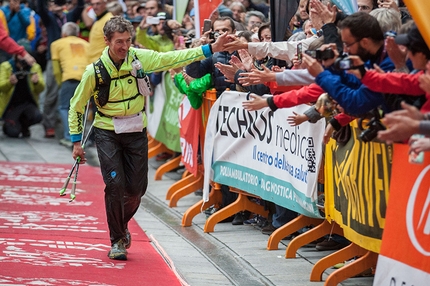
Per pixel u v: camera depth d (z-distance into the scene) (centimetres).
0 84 2928
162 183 2208
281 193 1399
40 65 3319
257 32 1612
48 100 3033
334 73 974
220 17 1702
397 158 921
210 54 1313
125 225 1379
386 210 966
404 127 775
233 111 1573
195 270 1298
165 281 1200
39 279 1163
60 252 1373
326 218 1221
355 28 941
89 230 1587
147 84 1307
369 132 968
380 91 880
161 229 1652
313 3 1130
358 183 1071
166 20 2195
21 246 1407
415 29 872
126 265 1301
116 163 1309
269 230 1576
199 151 1839
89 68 1285
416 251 881
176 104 2141
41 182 2183
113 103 1302
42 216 1717
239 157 1570
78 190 2084
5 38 2791
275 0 1427
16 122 3022
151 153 2409
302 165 1298
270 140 1436
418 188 881
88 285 1143
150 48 2253
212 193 1716
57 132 3020
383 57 965
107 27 1255
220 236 1567
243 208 1605
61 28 3005
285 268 1302
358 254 1197
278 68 1221
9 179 2212
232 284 1215
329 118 1176
